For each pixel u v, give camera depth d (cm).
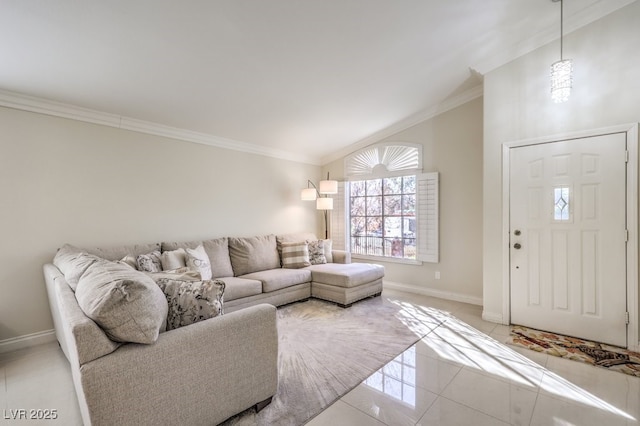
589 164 288
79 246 317
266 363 189
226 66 283
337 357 257
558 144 303
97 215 329
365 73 329
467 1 246
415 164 465
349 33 262
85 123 322
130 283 139
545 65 309
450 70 351
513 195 329
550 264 308
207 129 409
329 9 232
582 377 226
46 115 299
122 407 133
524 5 262
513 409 190
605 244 281
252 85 321
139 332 137
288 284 389
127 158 351
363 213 541
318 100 373
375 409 190
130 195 353
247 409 188
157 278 191
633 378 224
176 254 327
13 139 283
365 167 529
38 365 252
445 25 271
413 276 470
